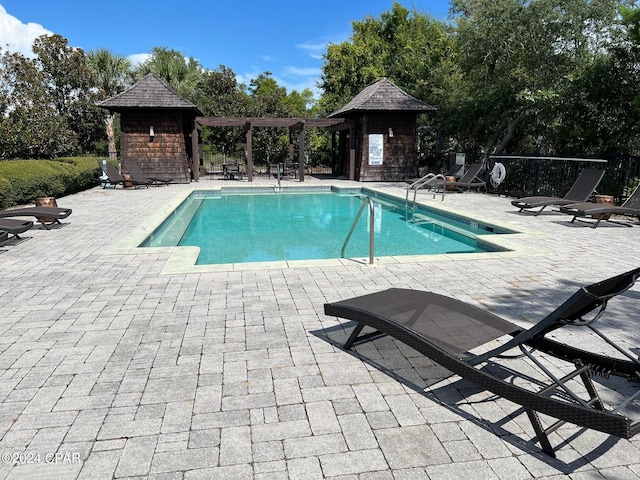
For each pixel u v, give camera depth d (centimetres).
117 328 363
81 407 253
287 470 203
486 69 1791
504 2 1573
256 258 761
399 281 495
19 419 241
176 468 204
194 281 490
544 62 1584
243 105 2909
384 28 3331
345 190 1639
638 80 1223
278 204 1397
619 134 1327
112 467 205
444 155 1939
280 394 268
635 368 246
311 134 2809
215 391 270
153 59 2836
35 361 306
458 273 527
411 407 255
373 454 215
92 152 2734
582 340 346
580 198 942
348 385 279
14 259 582
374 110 1828
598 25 1497
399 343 340
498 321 294
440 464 208
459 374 243
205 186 1680
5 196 1030
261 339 344
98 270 532
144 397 263
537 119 1599
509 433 233
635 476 201
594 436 231
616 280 221
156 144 1800
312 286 475
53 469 203
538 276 516
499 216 958
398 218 1157
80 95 2533
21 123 1523
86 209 1044
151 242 773
